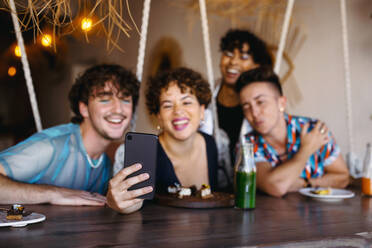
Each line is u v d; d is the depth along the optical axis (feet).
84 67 14.12
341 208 4.03
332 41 10.62
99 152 5.18
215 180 5.45
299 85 11.23
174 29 13.00
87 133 5.07
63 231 2.86
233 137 8.44
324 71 10.77
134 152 3.46
